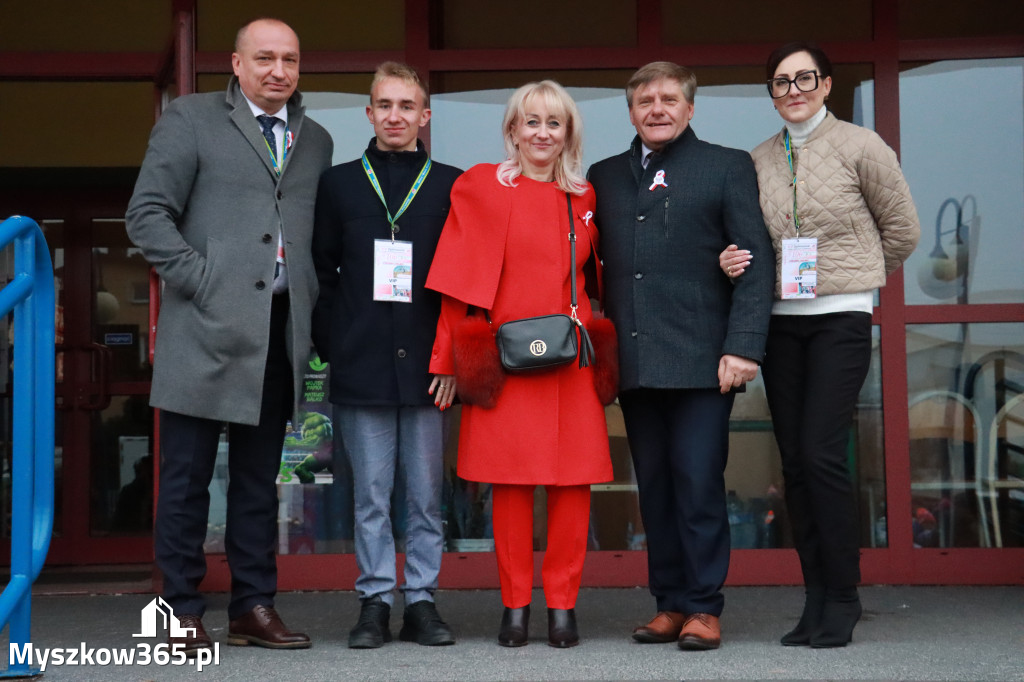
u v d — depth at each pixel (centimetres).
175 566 316
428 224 328
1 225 271
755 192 321
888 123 443
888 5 444
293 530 436
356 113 450
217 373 313
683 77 325
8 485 562
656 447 335
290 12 452
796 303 318
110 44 493
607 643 325
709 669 285
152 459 573
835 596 318
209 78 448
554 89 322
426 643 321
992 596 405
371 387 322
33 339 286
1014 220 441
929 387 439
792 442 322
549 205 322
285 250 321
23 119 557
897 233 317
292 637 319
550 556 326
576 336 316
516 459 315
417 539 332
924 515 436
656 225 323
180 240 313
